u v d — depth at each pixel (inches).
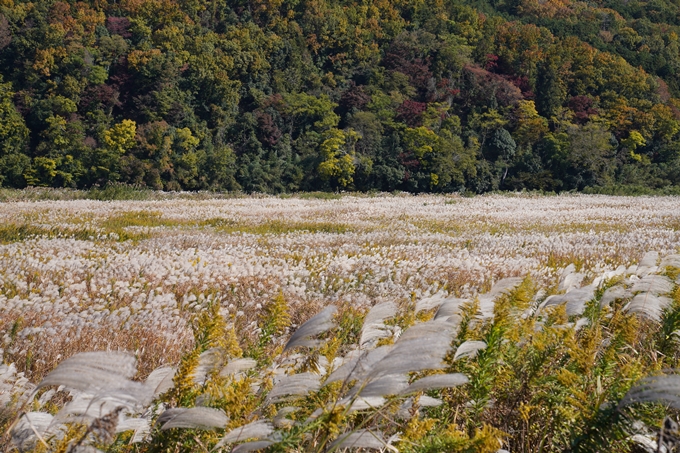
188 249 587.5
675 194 2365.9
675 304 167.0
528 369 131.9
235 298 364.8
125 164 2433.6
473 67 3624.5
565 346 138.4
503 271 480.1
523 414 121.0
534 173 2770.7
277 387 102.6
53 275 406.9
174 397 112.2
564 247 690.2
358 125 2915.8
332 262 515.5
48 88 2773.1
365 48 3695.9
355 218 1139.9
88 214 1072.8
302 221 1037.2
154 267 450.9
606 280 220.8
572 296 179.2
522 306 132.2
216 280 412.5
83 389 69.6
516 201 1814.7
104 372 70.7
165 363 203.5
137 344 233.8
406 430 105.5
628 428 103.2
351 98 3270.2
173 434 100.7
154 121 2687.0
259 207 1411.2
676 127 3287.4
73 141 2524.6
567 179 2753.4
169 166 2445.9
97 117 2736.2
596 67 3754.9
